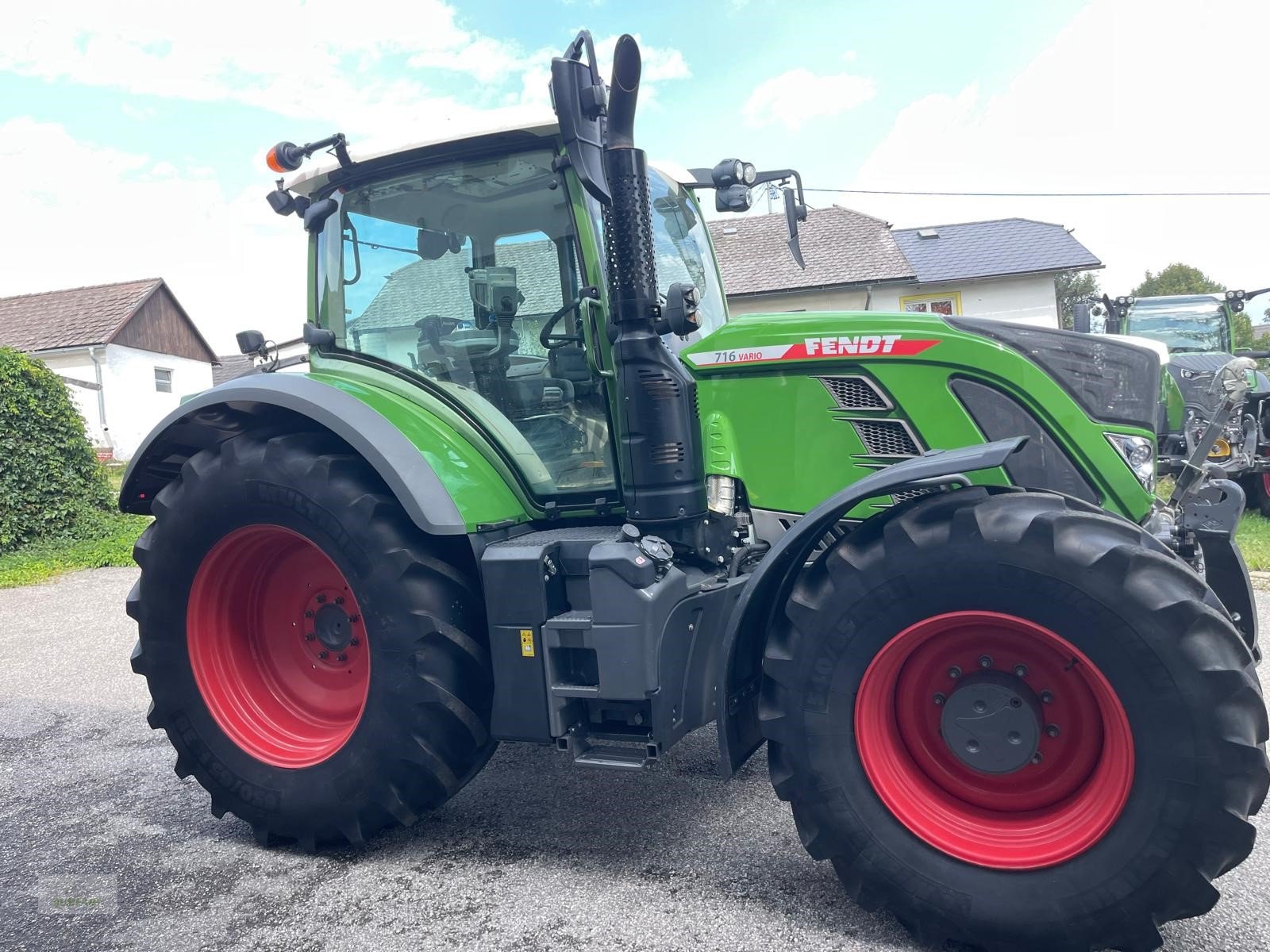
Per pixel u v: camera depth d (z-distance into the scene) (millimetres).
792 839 2789
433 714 2639
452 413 3008
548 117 2725
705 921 2346
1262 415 8398
